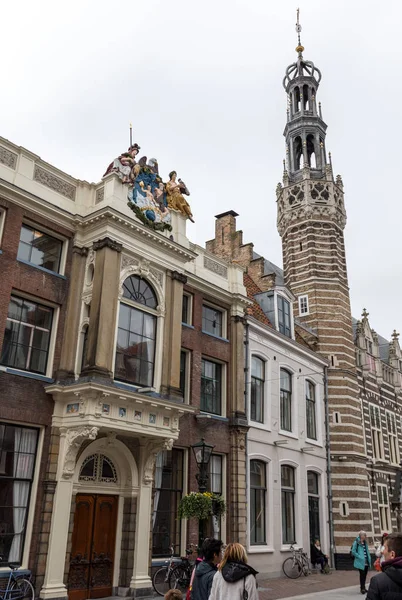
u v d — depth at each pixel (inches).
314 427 1043.9
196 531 695.7
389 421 1402.6
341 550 1000.9
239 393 813.2
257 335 900.6
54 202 629.9
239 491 769.6
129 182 671.1
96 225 634.8
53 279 610.9
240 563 240.2
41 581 512.1
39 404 562.3
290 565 837.8
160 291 688.4
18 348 567.8
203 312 815.1
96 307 595.2
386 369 1473.9
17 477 533.6
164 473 686.5
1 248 564.1
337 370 1133.1
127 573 588.1
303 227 1264.8
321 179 1290.6
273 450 880.3
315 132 1379.2
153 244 679.7
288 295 1047.6
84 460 589.9
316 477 1013.2
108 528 603.5
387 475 1304.1
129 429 583.8
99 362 572.7
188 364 757.3
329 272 1220.5
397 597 190.7
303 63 1473.9
